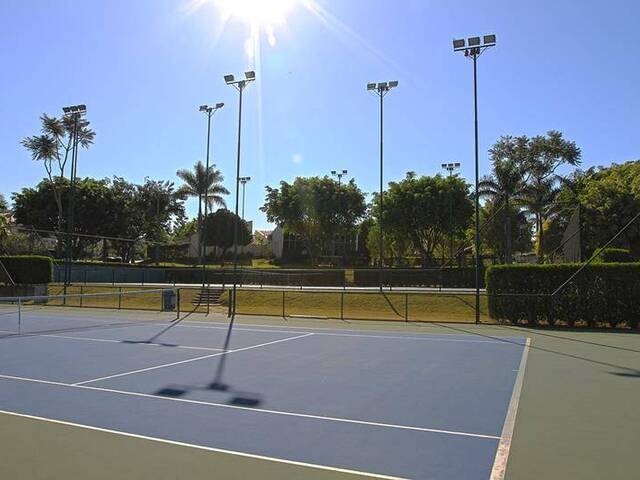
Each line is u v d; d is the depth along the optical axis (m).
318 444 6.78
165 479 5.46
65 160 67.69
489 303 28.11
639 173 53.97
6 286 41.94
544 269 27.27
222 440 6.89
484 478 5.62
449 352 16.44
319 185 75.56
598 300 25.67
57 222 72.25
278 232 97.50
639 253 48.78
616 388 10.73
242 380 11.24
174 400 9.23
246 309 34.50
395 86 39.25
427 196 63.59
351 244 87.19
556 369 13.20
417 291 40.88
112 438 6.91
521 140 66.25
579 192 59.69
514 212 59.09
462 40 28.19
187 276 62.97
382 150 39.09
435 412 8.58
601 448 6.70
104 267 59.66
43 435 7.02
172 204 90.69
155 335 20.27
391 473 5.75
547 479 5.61
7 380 10.99
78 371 12.14
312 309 33.97
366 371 12.62
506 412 8.61
